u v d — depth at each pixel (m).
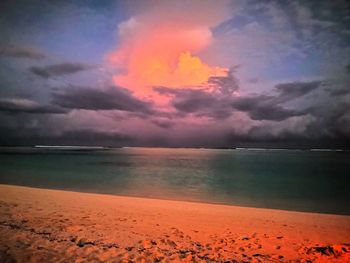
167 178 37.22
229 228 9.84
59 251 6.16
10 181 28.92
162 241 7.64
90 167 56.56
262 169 62.94
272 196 24.05
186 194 23.31
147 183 30.92
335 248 7.50
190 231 9.11
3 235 7.09
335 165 82.31
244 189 28.44
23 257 5.66
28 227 8.12
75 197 15.97
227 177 41.69
